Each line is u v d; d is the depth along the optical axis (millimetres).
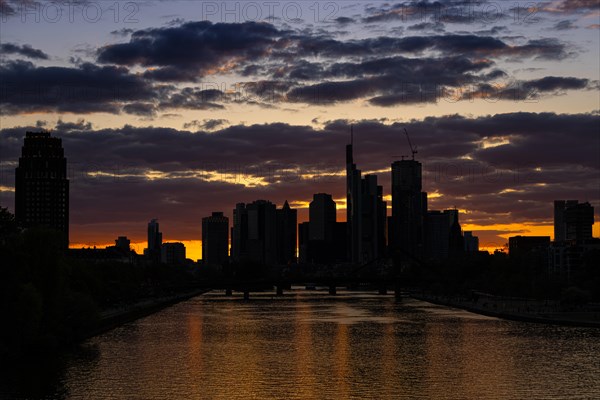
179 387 192750
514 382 198500
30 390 186750
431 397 182000
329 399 180250
